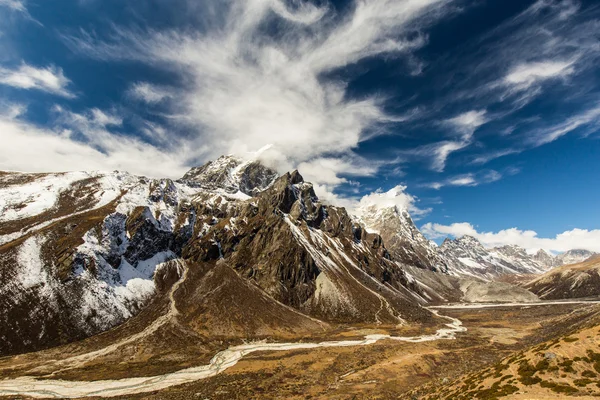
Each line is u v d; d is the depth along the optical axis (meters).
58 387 94.06
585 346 57.47
